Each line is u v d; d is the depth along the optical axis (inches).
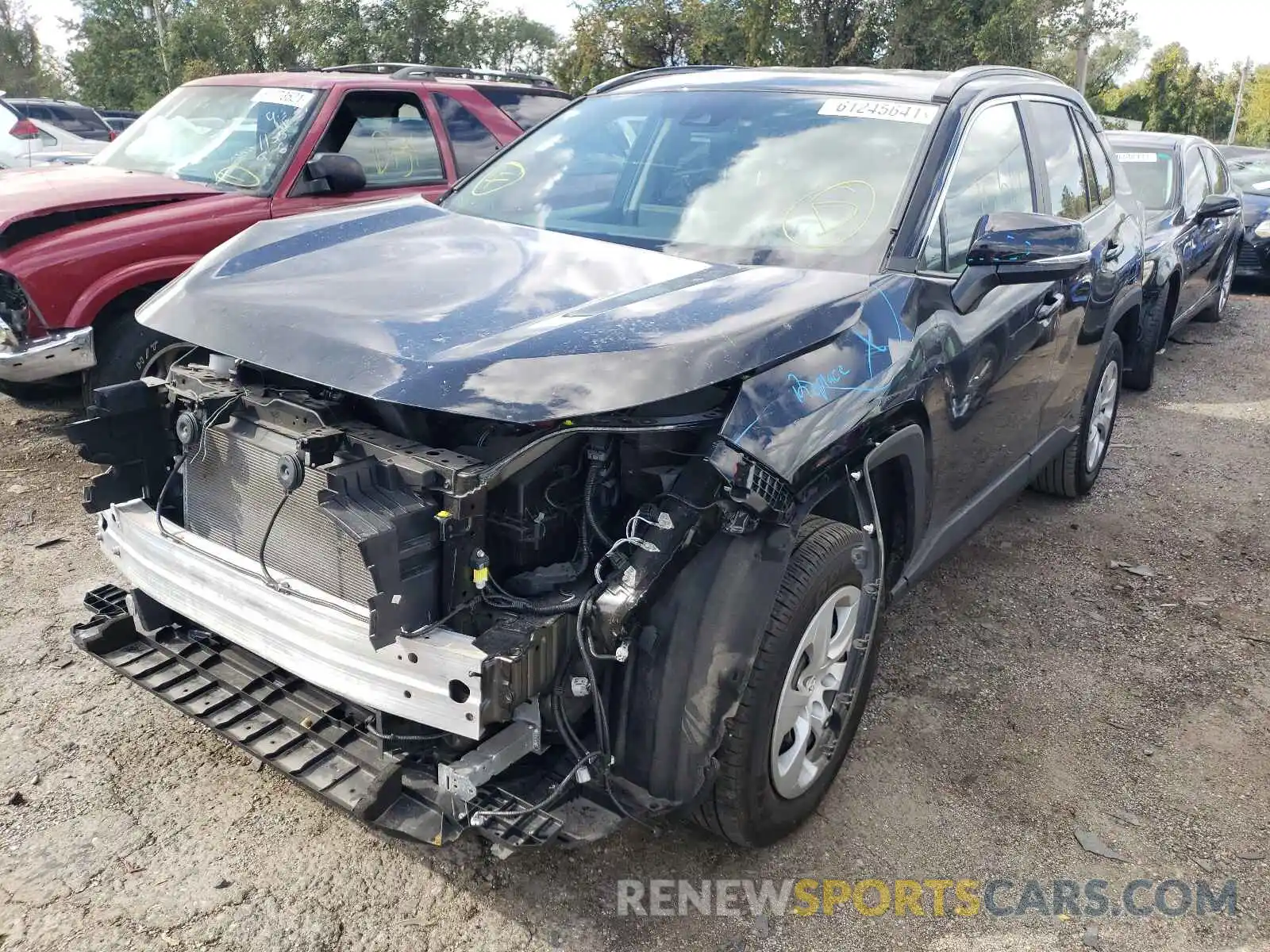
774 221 125.3
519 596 90.7
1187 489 227.6
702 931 99.7
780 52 1146.7
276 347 92.8
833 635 110.9
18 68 2198.6
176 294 107.1
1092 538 199.8
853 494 107.1
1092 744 133.3
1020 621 165.6
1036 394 158.9
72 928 95.4
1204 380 327.0
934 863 110.7
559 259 116.4
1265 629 165.2
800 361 97.9
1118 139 355.9
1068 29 1087.6
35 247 192.9
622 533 95.5
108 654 110.3
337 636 88.1
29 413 242.2
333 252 117.0
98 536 114.7
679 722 92.0
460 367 85.7
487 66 1642.5
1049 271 121.0
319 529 90.7
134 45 1614.2
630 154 143.7
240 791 116.2
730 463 88.7
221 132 245.4
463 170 263.3
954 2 1093.1
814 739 112.3
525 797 89.7
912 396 111.6
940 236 125.9
